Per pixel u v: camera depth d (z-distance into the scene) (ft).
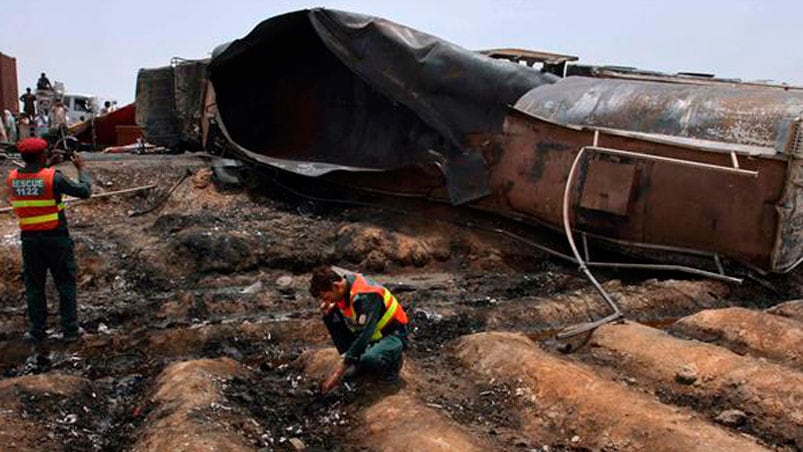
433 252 32.32
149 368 21.57
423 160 35.01
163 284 28.27
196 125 48.01
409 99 34.35
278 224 34.76
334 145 40.14
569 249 33.55
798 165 26.73
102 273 28.43
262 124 43.06
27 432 16.40
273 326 23.95
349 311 17.75
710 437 15.62
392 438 16.14
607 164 29.96
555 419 17.74
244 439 16.24
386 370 18.61
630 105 31.40
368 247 31.71
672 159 27.94
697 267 29.50
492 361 20.86
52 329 23.62
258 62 40.83
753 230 27.61
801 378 18.54
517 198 32.91
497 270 31.99
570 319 25.88
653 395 19.40
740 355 21.89
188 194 38.81
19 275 27.35
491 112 33.91
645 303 26.91
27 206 21.38
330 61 40.40
